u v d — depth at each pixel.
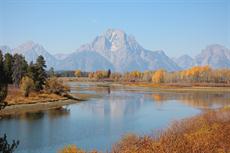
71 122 56.25
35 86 102.44
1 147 12.12
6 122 55.66
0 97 13.94
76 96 115.38
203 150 22.25
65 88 108.50
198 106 86.94
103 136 43.41
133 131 46.25
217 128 29.64
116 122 56.62
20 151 34.97
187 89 173.75
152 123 55.25
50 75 180.88
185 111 74.69
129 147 26.39
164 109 79.75
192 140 24.78
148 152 23.83
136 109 79.69
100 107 83.88
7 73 112.00
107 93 139.38
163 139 26.56
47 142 39.62
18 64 110.75
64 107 82.44
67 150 27.77
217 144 23.77
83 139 41.50
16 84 108.81
